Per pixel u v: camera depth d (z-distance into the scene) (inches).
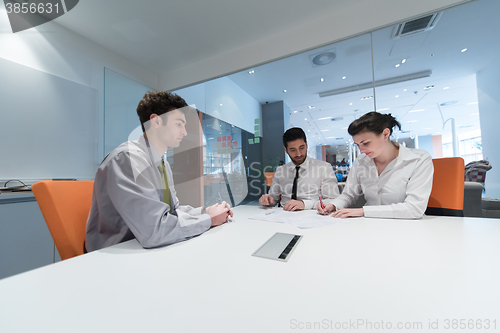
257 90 113.1
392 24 84.4
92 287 13.4
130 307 11.1
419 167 40.9
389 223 30.2
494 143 74.2
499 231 24.2
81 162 95.8
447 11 77.5
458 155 79.4
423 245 20.1
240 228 28.8
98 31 98.0
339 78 96.9
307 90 103.0
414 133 85.2
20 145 77.7
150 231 21.0
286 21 98.3
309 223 31.1
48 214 26.2
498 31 72.9
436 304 10.6
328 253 18.6
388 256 17.5
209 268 16.0
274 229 27.9
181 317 10.1
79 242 28.2
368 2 88.0
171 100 31.0
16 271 56.9
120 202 22.1
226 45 113.8
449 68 79.7
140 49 113.7
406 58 85.3
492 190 74.0
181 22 95.8
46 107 85.5
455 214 37.9
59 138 89.0
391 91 88.0
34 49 83.4
